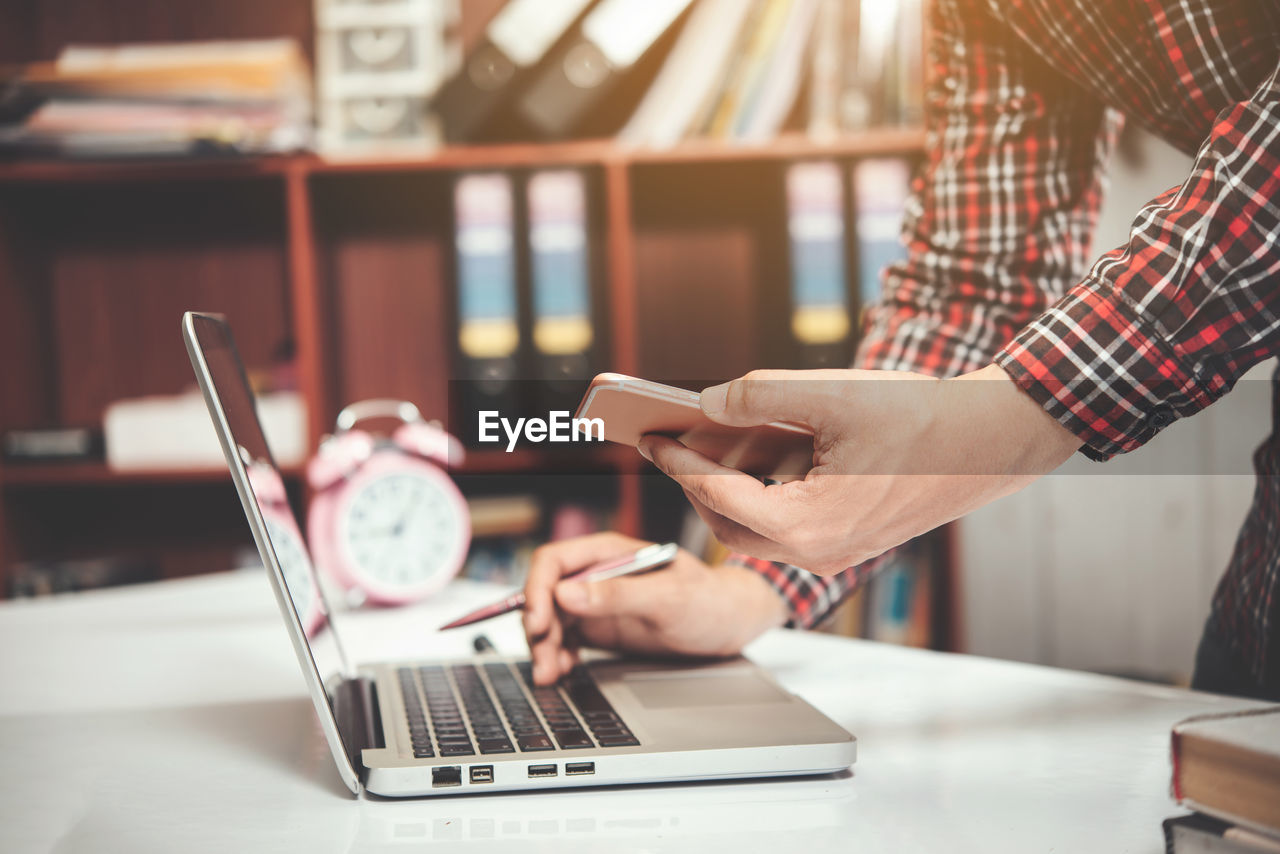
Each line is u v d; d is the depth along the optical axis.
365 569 1.12
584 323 2.06
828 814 0.48
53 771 0.57
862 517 0.52
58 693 0.75
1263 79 0.63
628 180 2.28
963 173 0.85
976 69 0.85
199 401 2.14
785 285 2.35
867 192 2.04
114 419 2.12
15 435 2.12
